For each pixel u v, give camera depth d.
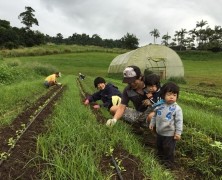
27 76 8.35
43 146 1.68
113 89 2.85
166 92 1.80
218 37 43.50
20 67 9.40
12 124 2.42
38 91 5.28
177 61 11.50
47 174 1.39
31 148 1.76
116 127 2.16
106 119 2.67
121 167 1.50
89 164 1.42
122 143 1.88
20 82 6.67
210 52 35.94
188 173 1.79
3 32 39.19
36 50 26.95
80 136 1.85
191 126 2.45
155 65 11.48
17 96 4.04
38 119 2.57
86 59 25.20
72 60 23.94
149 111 2.18
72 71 16.88
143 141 2.21
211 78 12.07
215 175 1.78
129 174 1.47
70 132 1.86
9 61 11.30
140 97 2.26
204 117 2.82
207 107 4.45
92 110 2.98
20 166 1.50
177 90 1.79
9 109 3.32
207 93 6.98
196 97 5.35
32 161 1.55
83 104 3.30
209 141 1.95
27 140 1.91
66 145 1.71
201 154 1.92
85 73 15.79
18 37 40.66
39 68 10.80
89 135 1.89
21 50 26.55
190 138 2.10
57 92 4.92
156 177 1.43
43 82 6.69
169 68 11.52
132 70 2.14
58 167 1.38
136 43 46.00
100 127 2.11
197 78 12.23
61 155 1.53
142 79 2.20
